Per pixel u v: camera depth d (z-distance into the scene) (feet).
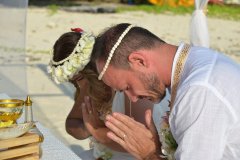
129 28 5.41
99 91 7.16
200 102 4.88
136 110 7.68
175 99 5.12
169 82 5.41
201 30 11.98
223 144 4.92
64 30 36.45
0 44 9.30
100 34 6.12
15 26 9.26
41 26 37.78
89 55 6.22
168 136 5.69
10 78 9.36
